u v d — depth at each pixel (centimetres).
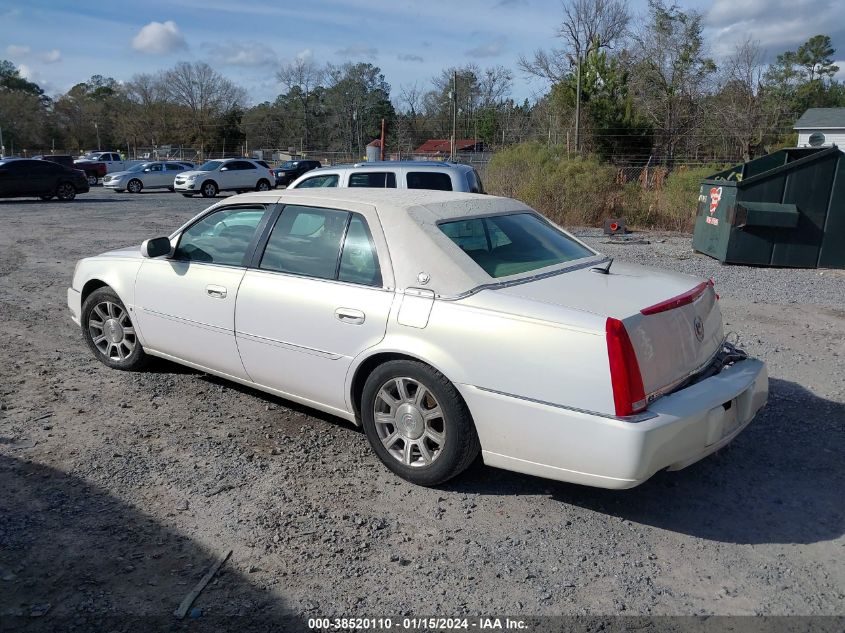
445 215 421
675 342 356
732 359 401
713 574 323
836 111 3656
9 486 390
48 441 449
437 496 391
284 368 449
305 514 370
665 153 3641
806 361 628
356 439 461
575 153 2181
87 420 483
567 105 3081
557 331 341
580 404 335
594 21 3694
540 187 1780
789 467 428
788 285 990
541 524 365
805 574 324
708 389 358
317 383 434
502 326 354
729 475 418
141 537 345
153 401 520
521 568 327
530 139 3441
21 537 341
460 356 364
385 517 368
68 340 680
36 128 7944
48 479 399
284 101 8100
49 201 2586
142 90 7531
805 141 3609
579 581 317
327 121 7481
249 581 314
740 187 1128
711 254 1221
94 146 8381
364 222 420
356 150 7019
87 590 304
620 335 328
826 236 1127
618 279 402
